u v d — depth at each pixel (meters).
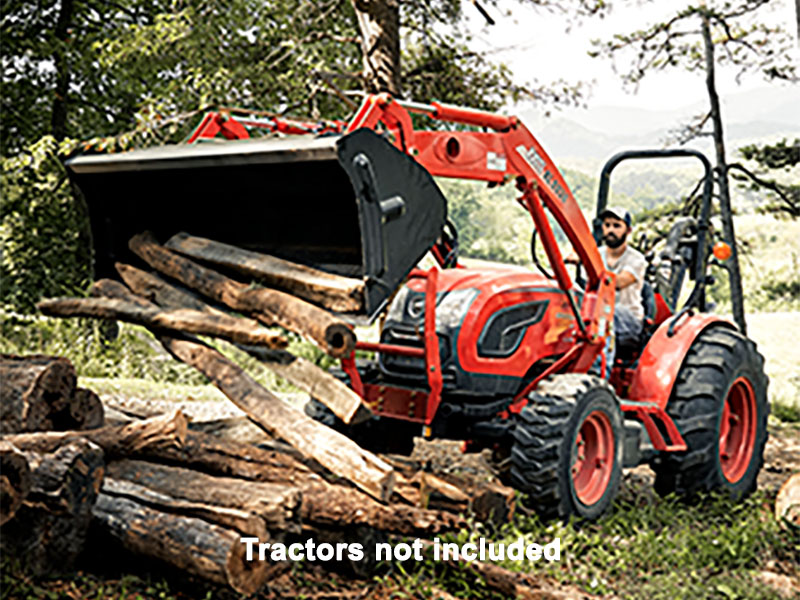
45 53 14.41
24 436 4.11
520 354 5.71
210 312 4.58
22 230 14.76
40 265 14.73
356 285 3.97
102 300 4.83
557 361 5.84
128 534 3.93
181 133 11.63
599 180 6.80
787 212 16.59
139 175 4.91
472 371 5.44
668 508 6.01
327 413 5.78
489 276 5.84
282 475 4.43
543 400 5.36
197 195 4.86
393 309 5.74
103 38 14.72
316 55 11.29
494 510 4.79
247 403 4.30
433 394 5.33
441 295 5.63
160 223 5.10
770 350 25.22
